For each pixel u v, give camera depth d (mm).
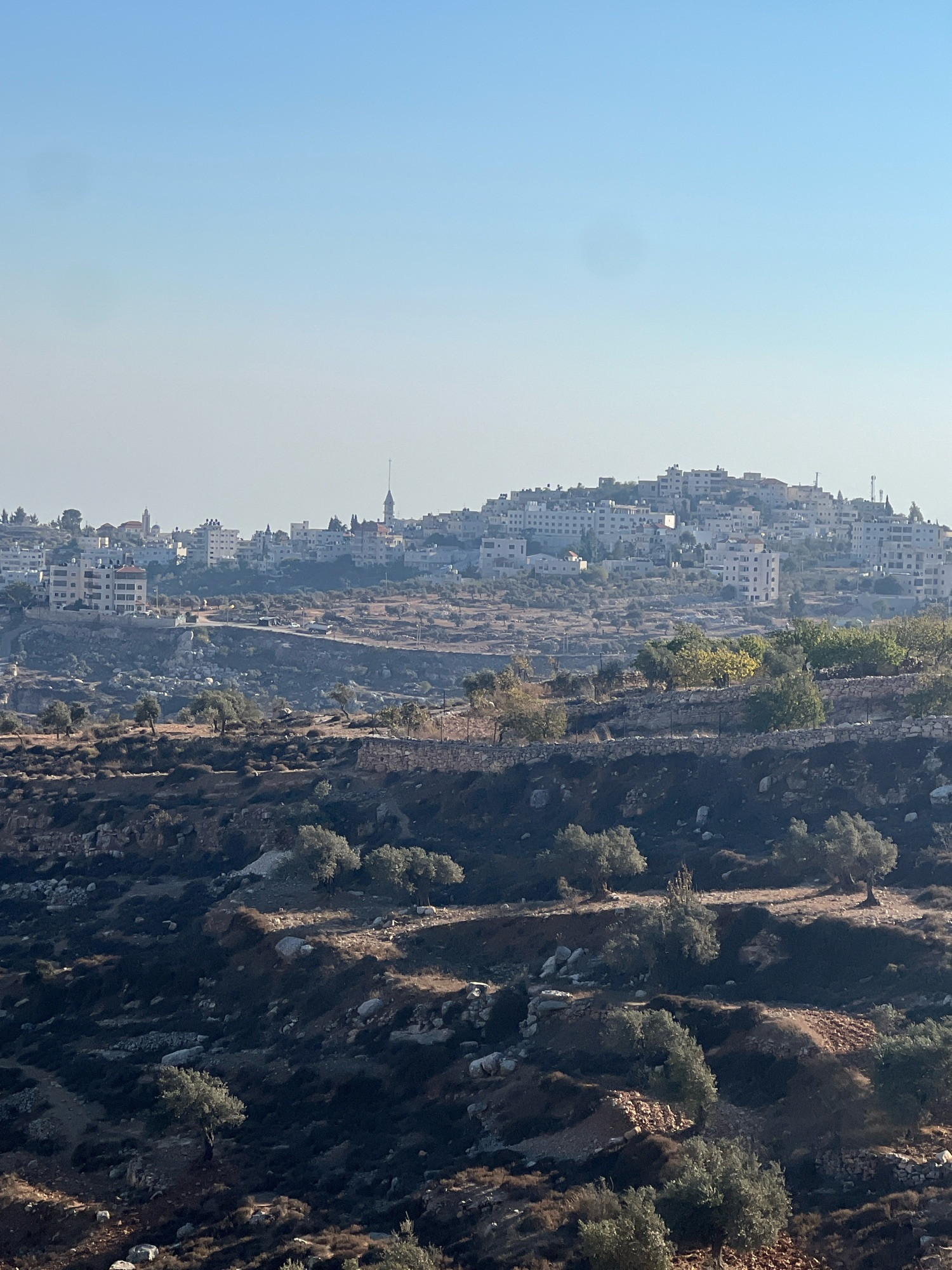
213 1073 123375
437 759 188000
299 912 151625
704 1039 109000
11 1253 99375
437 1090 112062
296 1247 91750
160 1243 98250
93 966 147250
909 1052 95750
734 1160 86250
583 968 128375
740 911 129125
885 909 127688
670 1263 80812
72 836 184750
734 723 192625
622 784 172500
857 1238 84500
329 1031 126125
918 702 174750
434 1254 87250
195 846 180125
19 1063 132250
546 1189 93312
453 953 137125
